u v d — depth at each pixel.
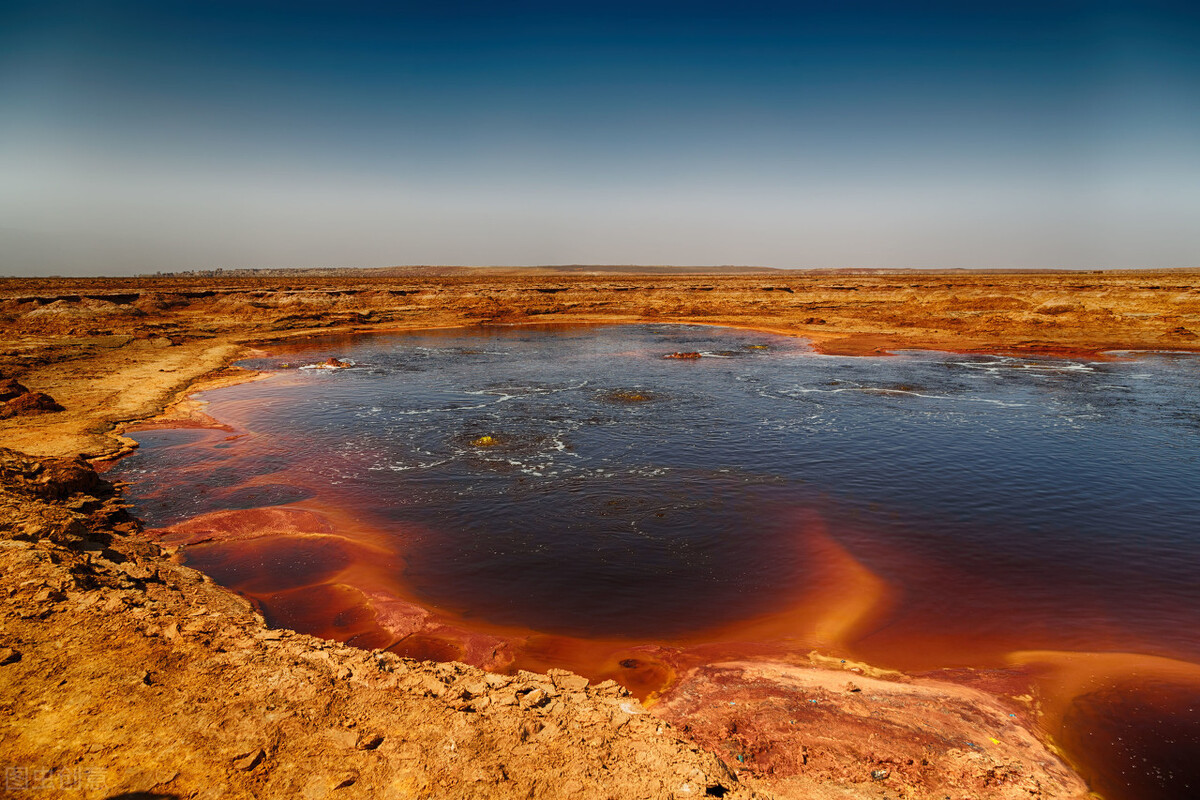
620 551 14.69
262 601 12.19
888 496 18.00
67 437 22.44
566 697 7.84
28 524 11.73
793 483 19.11
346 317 72.00
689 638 11.21
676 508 17.20
